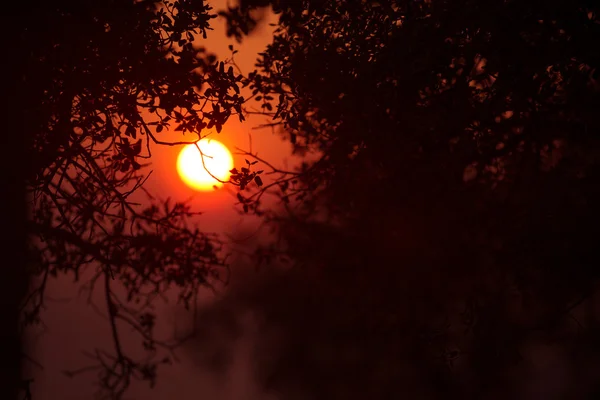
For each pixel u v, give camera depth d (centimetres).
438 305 2316
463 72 1908
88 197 2138
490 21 1781
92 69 1830
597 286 2022
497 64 1831
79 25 1741
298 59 1964
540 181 1959
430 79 1914
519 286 1995
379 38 1922
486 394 2417
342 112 1984
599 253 1905
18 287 1562
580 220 1878
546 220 1909
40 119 1855
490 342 2042
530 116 1922
